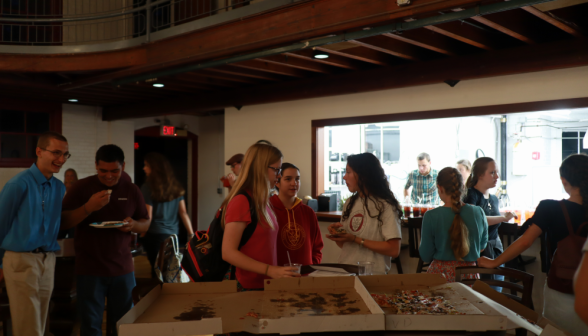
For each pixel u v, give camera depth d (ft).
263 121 21.54
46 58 17.76
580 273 3.45
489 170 12.34
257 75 18.29
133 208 10.49
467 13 9.89
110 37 24.62
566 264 7.35
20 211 8.91
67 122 26.08
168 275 10.59
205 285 5.83
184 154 33.17
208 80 19.49
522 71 13.65
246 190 7.19
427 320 4.64
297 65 16.31
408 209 16.34
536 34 12.89
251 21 13.67
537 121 23.57
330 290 5.73
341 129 26.89
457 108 15.81
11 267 8.91
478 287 6.11
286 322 4.55
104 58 17.42
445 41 14.05
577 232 7.38
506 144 24.49
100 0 24.47
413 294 5.66
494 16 11.28
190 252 7.66
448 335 4.60
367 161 9.29
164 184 15.62
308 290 5.75
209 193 31.89
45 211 9.22
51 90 21.38
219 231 7.41
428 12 10.22
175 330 4.54
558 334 4.45
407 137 26.35
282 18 12.92
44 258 9.28
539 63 13.24
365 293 5.18
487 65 14.23
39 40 23.47
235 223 6.88
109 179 9.86
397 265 15.55
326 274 7.14
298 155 20.25
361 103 18.28
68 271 12.64
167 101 23.88
